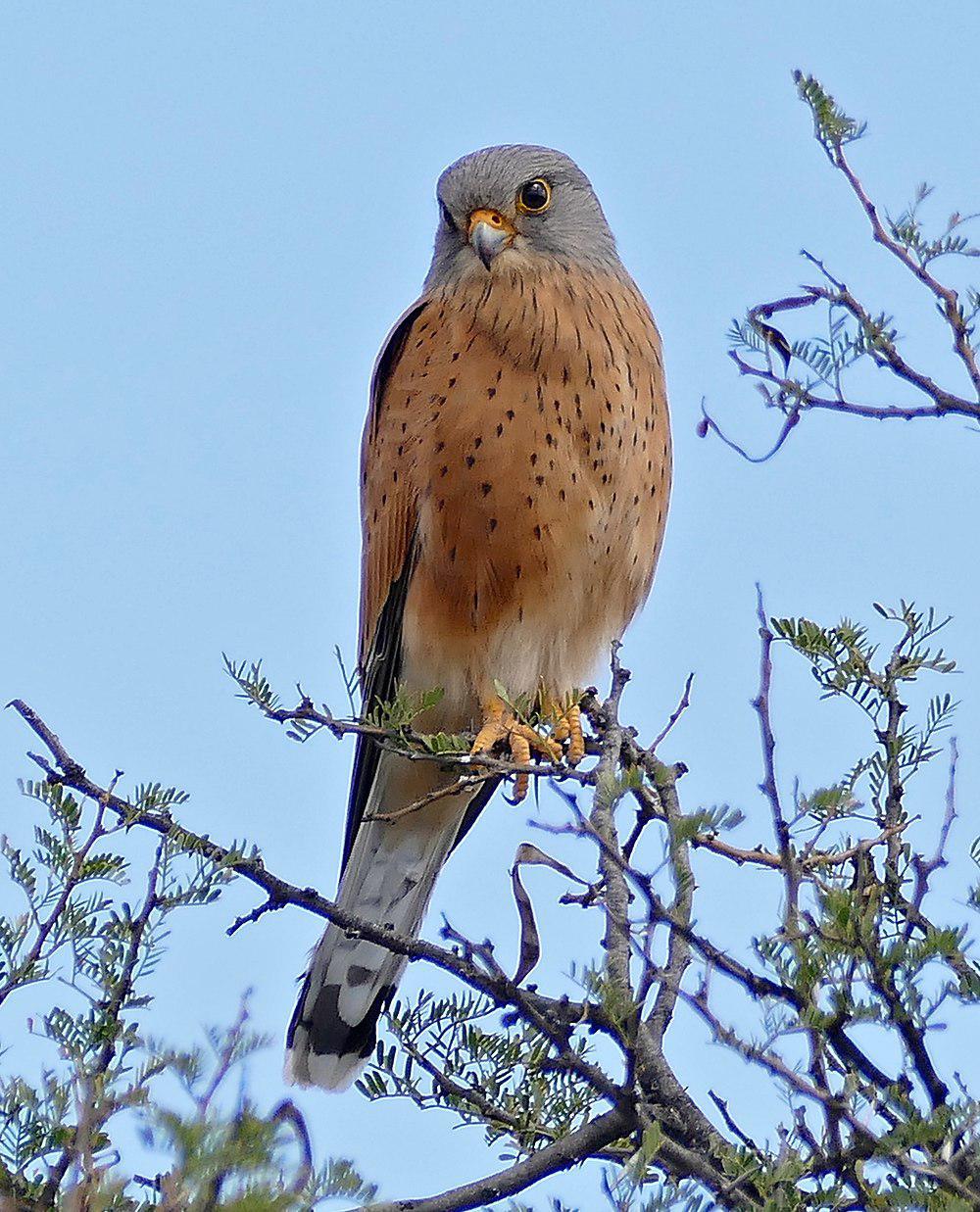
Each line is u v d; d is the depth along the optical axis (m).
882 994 5.73
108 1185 5.32
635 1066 6.59
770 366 7.80
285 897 6.87
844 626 6.96
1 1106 5.95
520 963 6.79
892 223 7.67
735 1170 5.92
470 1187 7.06
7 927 6.41
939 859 6.49
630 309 11.53
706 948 5.98
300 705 7.29
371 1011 10.88
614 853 6.07
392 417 11.49
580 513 11.11
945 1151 5.74
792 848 5.99
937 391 7.59
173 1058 5.62
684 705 7.33
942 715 6.98
